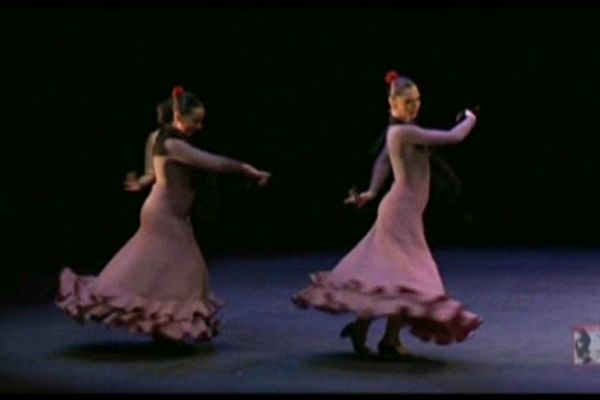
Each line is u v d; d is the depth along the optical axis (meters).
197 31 21.02
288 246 20.47
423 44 21.52
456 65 21.67
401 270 11.22
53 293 15.64
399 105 11.66
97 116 21.56
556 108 22.11
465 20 21.41
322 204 22.56
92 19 20.69
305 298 11.46
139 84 21.23
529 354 11.88
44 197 22.09
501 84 21.84
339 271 11.44
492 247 20.19
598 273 17.20
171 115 12.21
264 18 21.12
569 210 22.62
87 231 21.61
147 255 11.75
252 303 14.84
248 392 10.27
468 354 11.88
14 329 13.18
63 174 22.06
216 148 22.00
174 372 11.10
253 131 22.03
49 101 21.38
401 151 11.52
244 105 21.77
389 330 11.55
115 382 10.68
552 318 13.77
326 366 11.36
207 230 21.23
